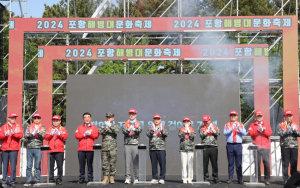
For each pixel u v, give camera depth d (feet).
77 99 45.80
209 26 48.06
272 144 46.78
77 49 47.16
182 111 45.47
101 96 45.80
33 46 89.15
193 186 32.17
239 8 97.45
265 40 86.94
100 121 45.52
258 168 35.96
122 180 38.04
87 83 46.01
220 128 45.21
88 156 35.24
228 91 45.65
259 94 46.19
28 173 34.68
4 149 34.32
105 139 35.06
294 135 34.94
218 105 45.50
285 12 96.78
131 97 45.73
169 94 45.73
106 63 89.40
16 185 35.04
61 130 35.40
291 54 46.70
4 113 55.57
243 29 47.75
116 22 48.21
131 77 46.01
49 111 46.14
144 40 94.27
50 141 35.09
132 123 35.22
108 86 45.93
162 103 45.60
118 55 47.21
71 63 94.73
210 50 47.06
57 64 93.91
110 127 34.99
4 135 34.27
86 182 36.70
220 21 48.08
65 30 47.96
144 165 33.53
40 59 46.78
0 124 53.98
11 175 34.32
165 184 33.71
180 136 35.42
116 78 45.98
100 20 48.14
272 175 45.55
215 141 35.86
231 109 45.39
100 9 58.08
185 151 35.24
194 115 45.42
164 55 47.19
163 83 45.88
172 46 47.21
